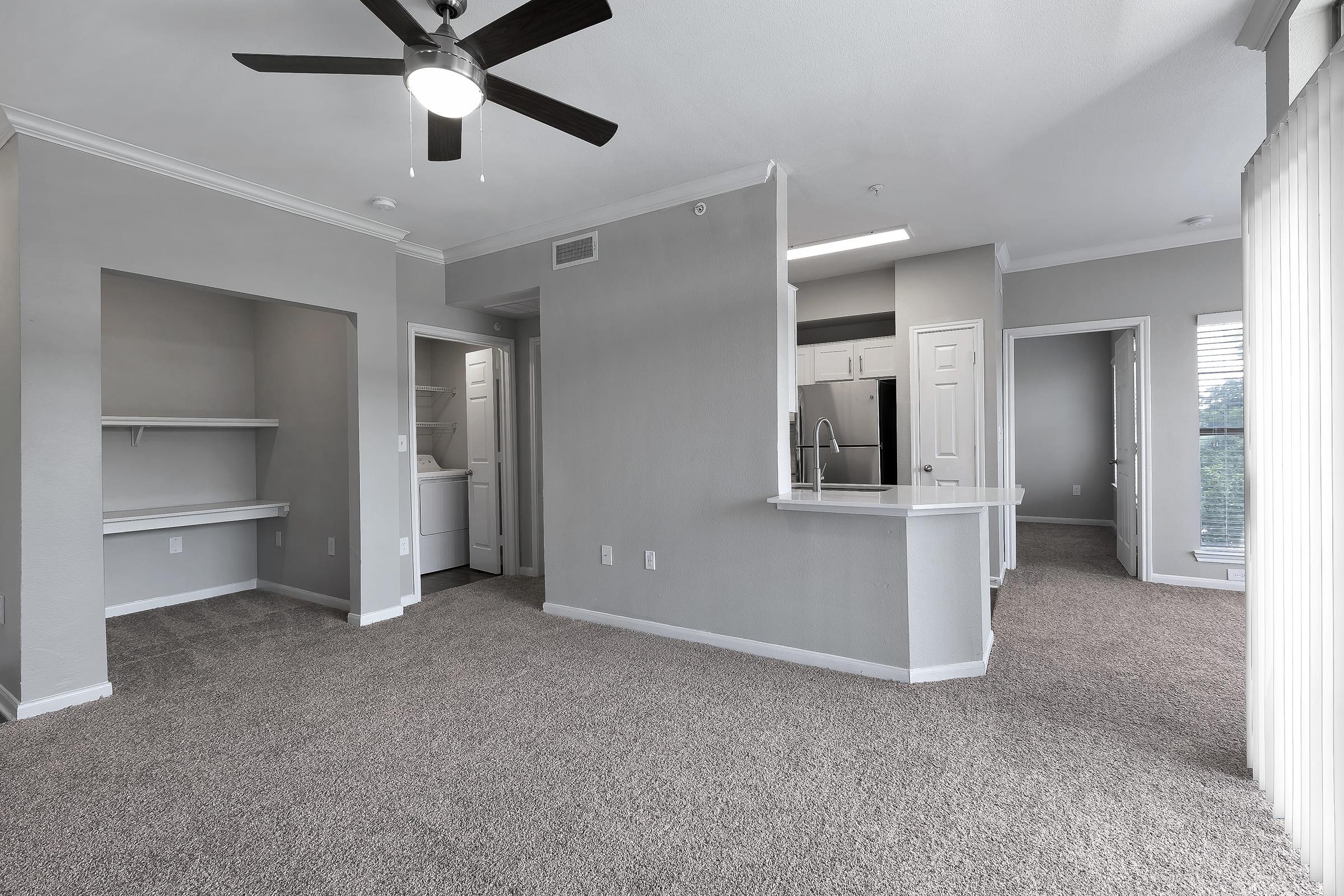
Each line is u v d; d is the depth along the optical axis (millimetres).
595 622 3959
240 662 3289
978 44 2266
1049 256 4977
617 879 1648
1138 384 4812
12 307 2693
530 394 5316
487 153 3074
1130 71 2438
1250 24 2105
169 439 4574
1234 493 4504
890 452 5355
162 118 2684
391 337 4145
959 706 2674
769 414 3305
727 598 3459
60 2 1946
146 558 4430
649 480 3721
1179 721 2506
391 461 4129
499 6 2016
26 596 2641
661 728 2498
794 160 3199
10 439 2705
